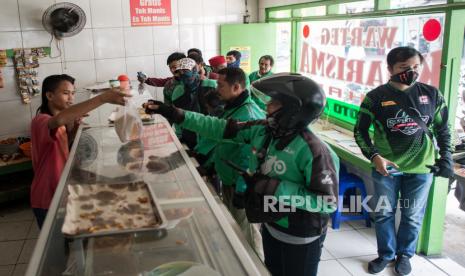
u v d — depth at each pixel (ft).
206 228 3.76
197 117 6.01
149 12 15.24
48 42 13.88
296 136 4.72
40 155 6.30
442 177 8.29
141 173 5.20
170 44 15.84
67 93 6.53
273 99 4.59
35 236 10.75
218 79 6.88
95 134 7.18
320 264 9.07
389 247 8.71
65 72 14.39
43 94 6.55
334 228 10.72
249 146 6.28
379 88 8.14
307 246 5.01
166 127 7.67
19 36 13.37
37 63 13.74
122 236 3.62
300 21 14.30
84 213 3.99
